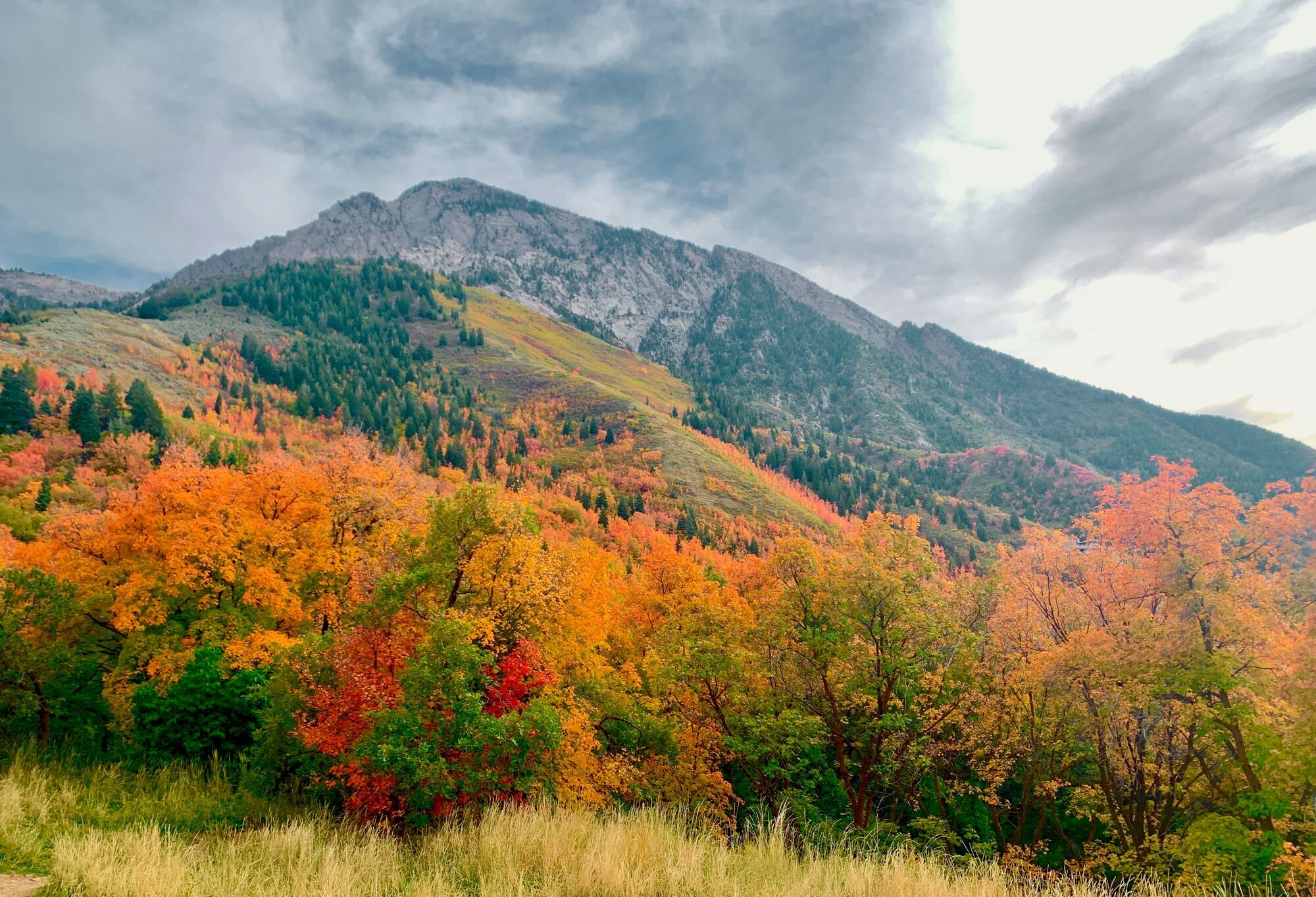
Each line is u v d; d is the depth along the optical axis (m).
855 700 20.06
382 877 8.51
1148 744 20.89
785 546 21.52
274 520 25.34
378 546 25.28
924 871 8.38
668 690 22.69
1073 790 24.62
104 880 7.44
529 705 14.78
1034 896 8.67
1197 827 18.75
